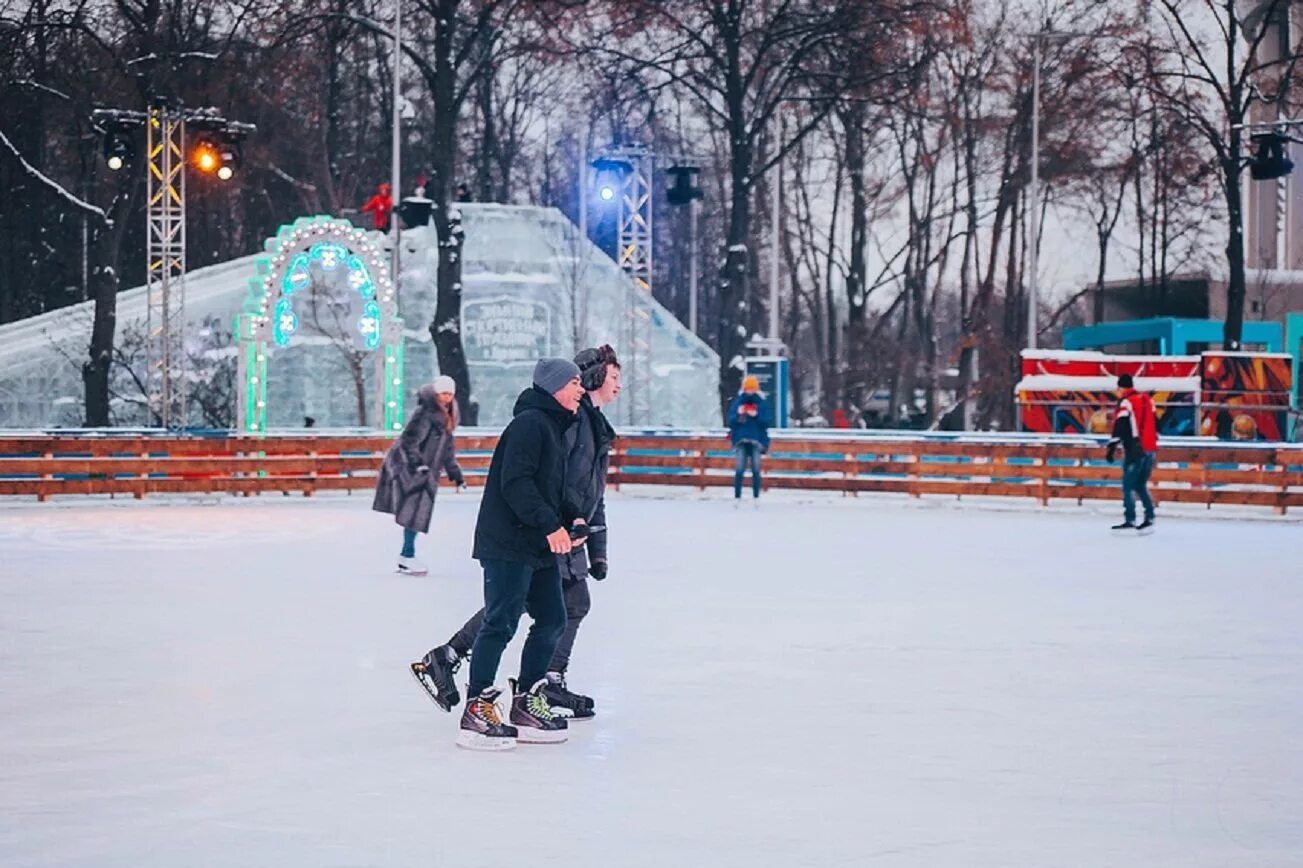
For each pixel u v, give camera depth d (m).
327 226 31.75
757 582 17.45
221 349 46.38
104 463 29.69
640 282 40.97
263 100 53.97
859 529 24.88
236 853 6.93
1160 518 27.86
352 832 7.29
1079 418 37.09
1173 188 50.91
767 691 10.95
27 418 45.78
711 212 71.12
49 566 18.83
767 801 7.92
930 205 56.09
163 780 8.31
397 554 20.39
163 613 14.72
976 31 52.84
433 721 9.90
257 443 30.77
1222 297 54.38
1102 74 49.66
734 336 45.75
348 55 59.38
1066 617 14.82
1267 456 28.36
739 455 30.44
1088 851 7.06
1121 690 11.11
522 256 49.16
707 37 47.78
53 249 57.41
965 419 55.72
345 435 31.72
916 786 8.25
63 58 48.50
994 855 6.98
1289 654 12.76
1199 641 13.42
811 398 66.56
